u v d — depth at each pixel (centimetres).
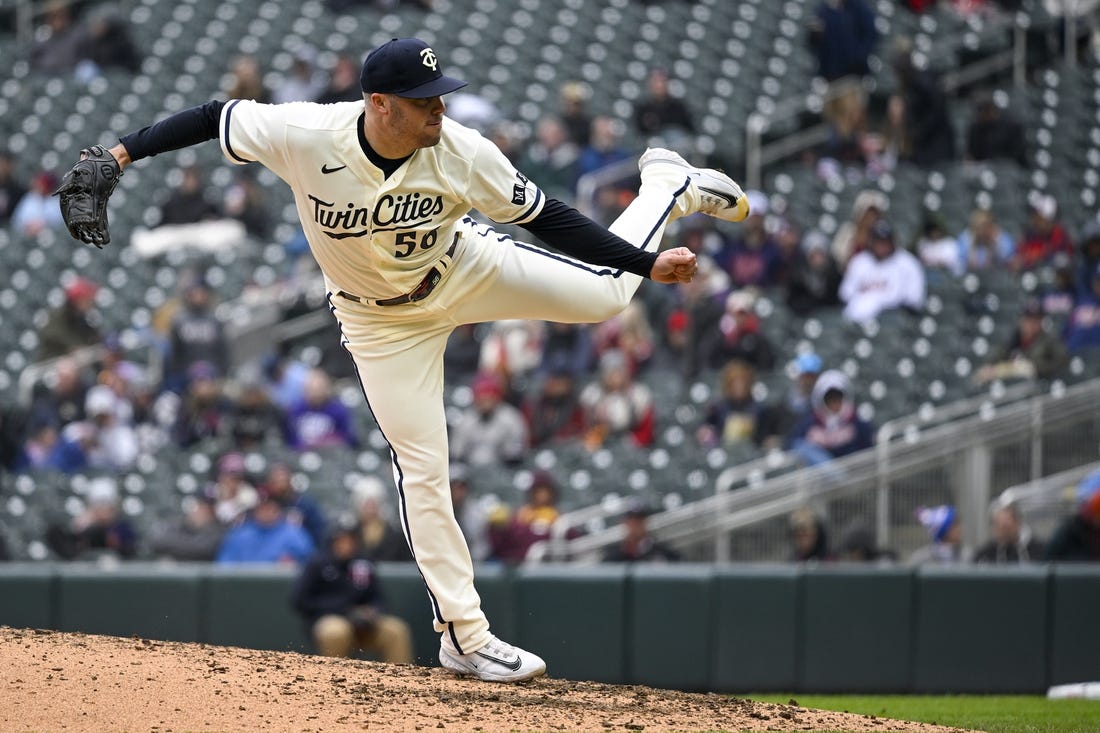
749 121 5794
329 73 6025
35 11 6738
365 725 1552
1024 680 3438
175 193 5388
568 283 1759
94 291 5209
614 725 1617
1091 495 3656
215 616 3488
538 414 4331
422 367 1762
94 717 1533
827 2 5928
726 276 4762
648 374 4503
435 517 1791
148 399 4600
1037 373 4350
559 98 5972
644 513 3731
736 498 3869
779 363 4591
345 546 3250
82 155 1577
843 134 5538
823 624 3472
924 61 6059
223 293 5100
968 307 4781
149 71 6388
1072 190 5631
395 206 1602
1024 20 6178
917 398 4459
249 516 3728
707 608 3484
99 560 3941
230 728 1516
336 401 4419
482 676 1838
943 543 3884
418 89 1516
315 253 1698
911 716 2670
